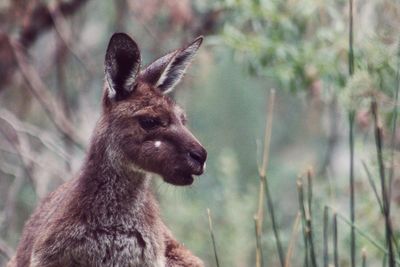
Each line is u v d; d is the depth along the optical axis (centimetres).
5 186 1972
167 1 1773
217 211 1823
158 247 1080
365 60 1379
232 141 2423
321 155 2403
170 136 1063
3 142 1989
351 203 1090
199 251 1694
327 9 1623
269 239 1542
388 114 1373
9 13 1794
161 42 1812
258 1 1592
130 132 1062
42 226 1086
